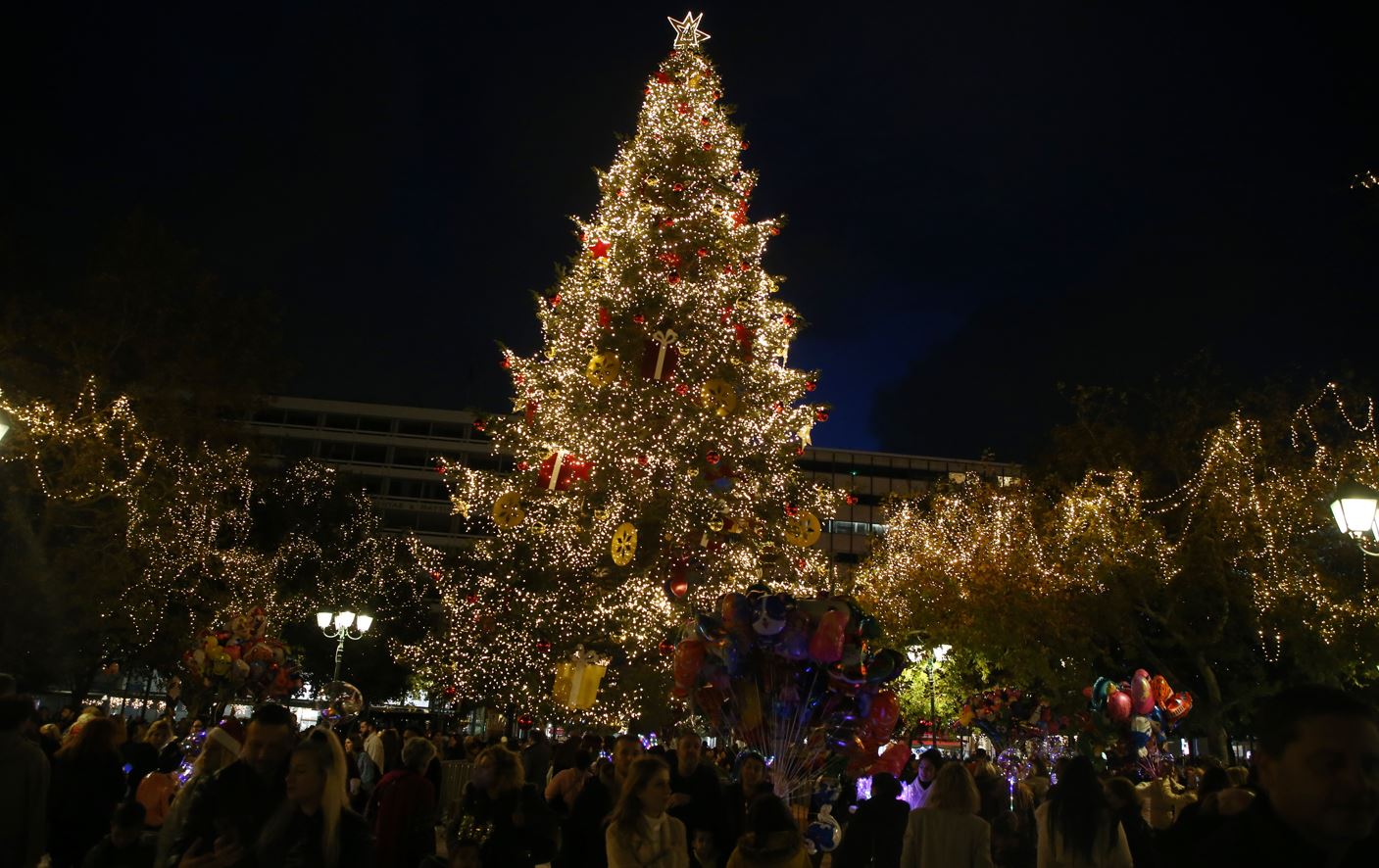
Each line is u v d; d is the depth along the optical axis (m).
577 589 27.70
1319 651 28.55
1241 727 36.69
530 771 15.91
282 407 98.88
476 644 29.53
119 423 29.20
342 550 52.06
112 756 8.31
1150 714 21.02
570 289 28.52
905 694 32.44
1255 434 30.20
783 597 12.17
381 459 98.56
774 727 12.10
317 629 51.88
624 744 9.27
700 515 26.09
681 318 26.33
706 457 25.94
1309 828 2.59
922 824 6.82
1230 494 29.83
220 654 20.34
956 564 34.72
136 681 51.69
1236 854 2.68
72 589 29.22
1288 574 28.58
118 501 30.23
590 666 24.44
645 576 26.58
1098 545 31.47
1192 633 32.06
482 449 99.25
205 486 32.97
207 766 6.40
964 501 38.53
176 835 6.02
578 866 8.02
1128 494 32.25
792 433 27.98
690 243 27.00
